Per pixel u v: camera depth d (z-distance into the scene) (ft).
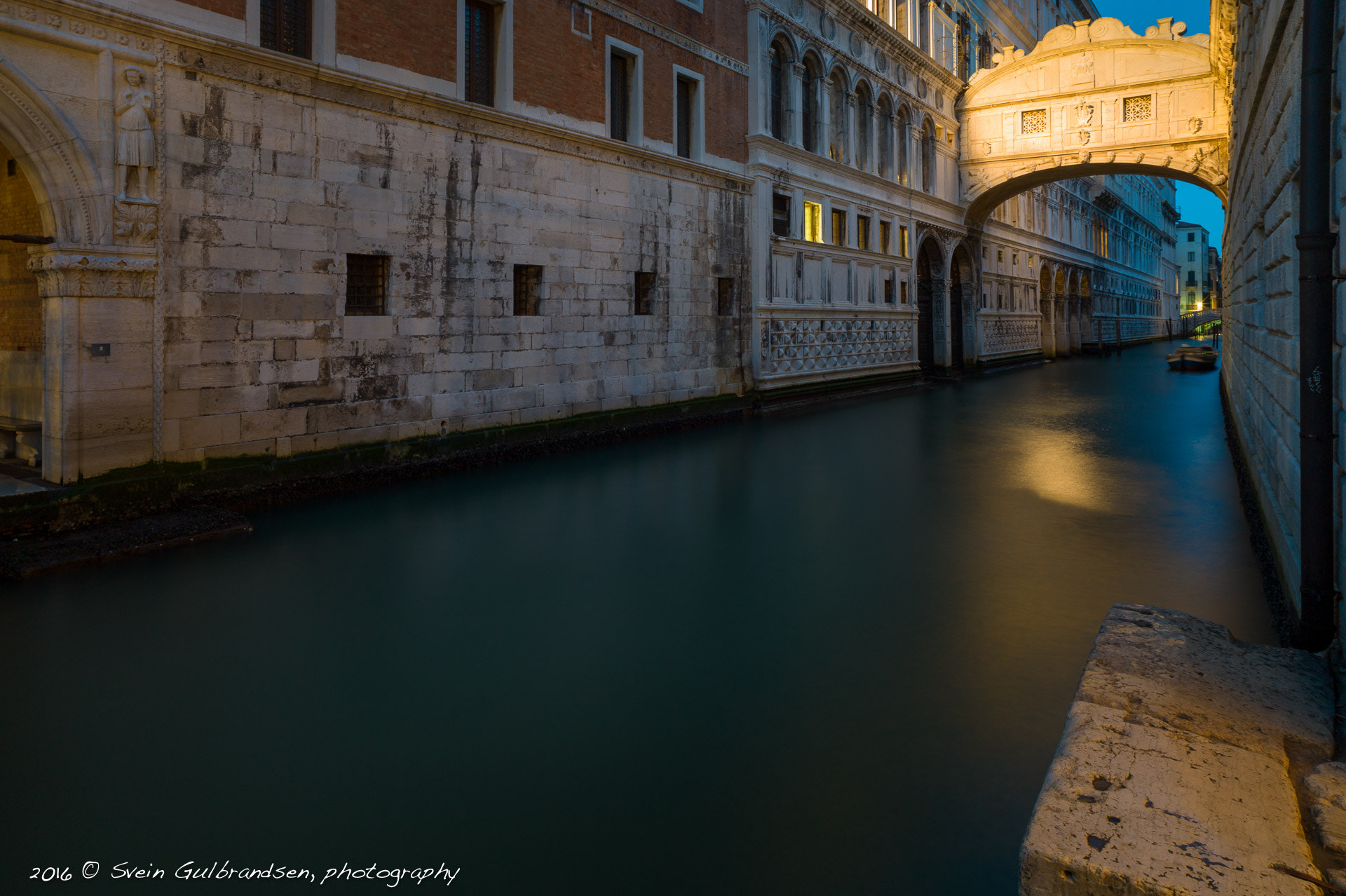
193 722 15.24
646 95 57.88
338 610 21.58
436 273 42.86
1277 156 22.94
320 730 14.96
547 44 48.98
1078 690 12.09
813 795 12.70
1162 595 22.50
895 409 74.84
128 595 22.70
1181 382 103.65
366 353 39.63
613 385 55.47
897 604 22.07
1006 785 12.89
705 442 54.29
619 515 32.94
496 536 29.45
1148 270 250.37
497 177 46.03
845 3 79.61
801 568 25.52
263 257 35.09
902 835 11.64
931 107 101.50
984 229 120.57
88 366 29.81
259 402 35.29
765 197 70.74
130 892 10.53
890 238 94.32
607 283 54.54
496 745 14.39
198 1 32.42
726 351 67.82
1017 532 30.04
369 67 38.93
